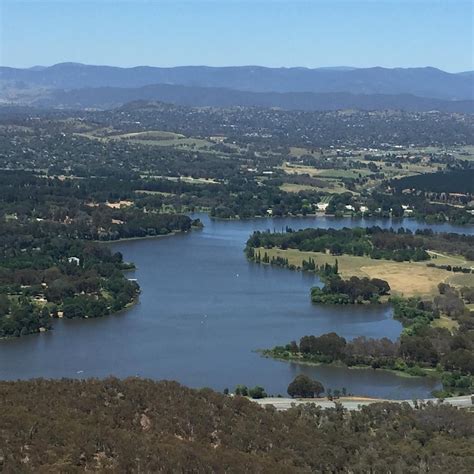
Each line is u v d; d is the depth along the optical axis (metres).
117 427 184.12
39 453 165.00
